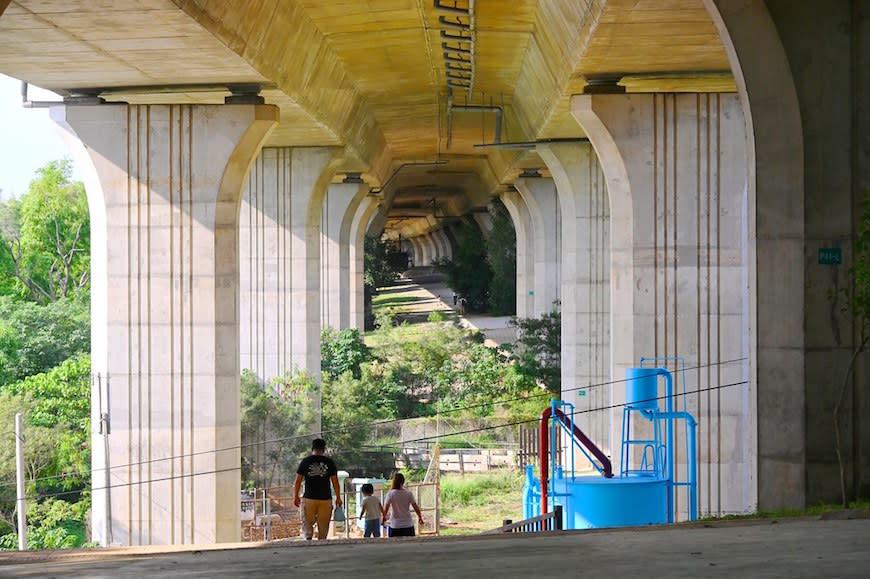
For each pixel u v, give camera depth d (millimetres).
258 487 49094
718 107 31609
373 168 68312
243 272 52562
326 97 42656
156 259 33156
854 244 19500
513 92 50500
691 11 24641
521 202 78938
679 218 31719
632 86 34562
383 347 71000
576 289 49500
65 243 82625
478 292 101812
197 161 33031
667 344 31766
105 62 29562
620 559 11914
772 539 13266
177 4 23469
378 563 12602
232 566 12992
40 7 23625
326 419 57031
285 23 31656
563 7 28609
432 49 40406
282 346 52500
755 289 20016
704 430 31578
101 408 33219
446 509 46812
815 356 19688
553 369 65250
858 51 19484
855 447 19672
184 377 33094
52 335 64125
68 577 12453
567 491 25609
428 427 59094
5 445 47062
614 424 32000
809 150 19594
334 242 71125
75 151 33812
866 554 11570
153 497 33094
